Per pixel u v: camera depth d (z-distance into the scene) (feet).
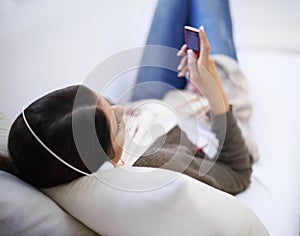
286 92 3.76
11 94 3.86
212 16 4.03
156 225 1.93
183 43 3.92
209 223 1.96
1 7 4.75
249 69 4.03
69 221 2.12
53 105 1.96
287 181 3.12
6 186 2.02
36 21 4.64
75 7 4.78
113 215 1.95
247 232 2.12
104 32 4.50
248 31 4.51
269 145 3.39
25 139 1.95
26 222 1.97
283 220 2.87
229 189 2.98
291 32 4.42
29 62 4.20
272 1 4.70
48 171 2.00
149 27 4.26
